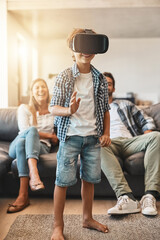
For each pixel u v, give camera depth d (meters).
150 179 1.86
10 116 2.63
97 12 4.71
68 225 1.56
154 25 5.63
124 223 1.59
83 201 1.51
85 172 1.43
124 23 5.47
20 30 5.30
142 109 2.65
